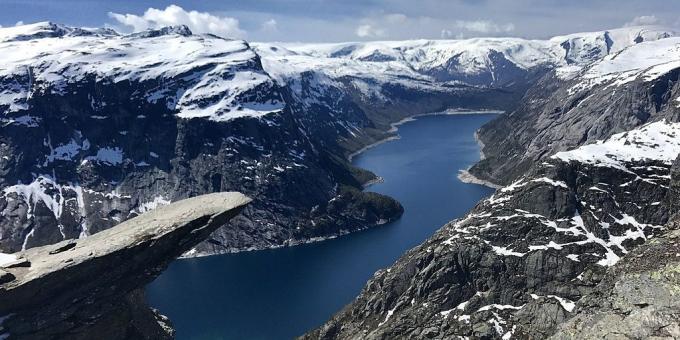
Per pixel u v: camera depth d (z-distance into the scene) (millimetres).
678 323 67500
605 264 168375
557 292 163875
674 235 110750
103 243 71438
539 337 148500
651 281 76875
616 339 70688
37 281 65562
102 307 71375
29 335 66375
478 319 161625
